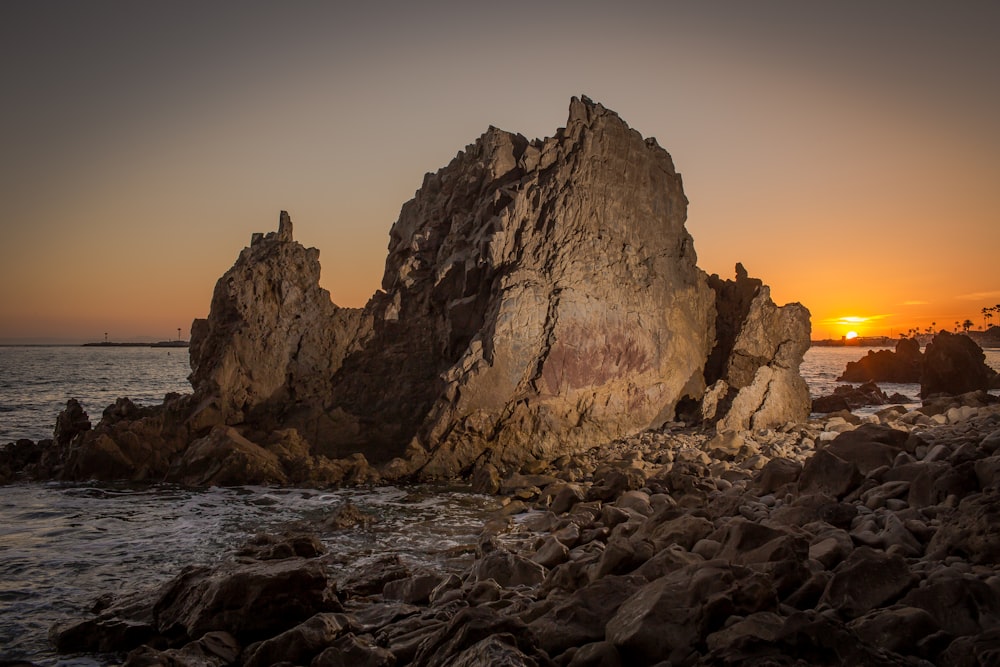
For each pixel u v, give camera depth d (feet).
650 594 28.37
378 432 87.40
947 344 151.84
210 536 55.62
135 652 31.30
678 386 93.40
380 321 94.38
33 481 77.56
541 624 29.43
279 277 89.25
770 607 26.84
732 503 46.73
